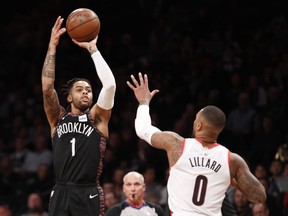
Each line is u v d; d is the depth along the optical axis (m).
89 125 7.10
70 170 6.96
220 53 17.41
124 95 16.88
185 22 18.48
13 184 15.42
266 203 11.69
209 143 6.38
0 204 14.94
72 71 18.09
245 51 16.97
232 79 15.62
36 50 19.67
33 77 18.95
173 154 6.33
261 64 16.25
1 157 16.31
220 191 6.26
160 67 17.25
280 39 16.91
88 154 6.98
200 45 17.70
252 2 18.53
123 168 14.27
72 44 18.84
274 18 17.75
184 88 16.22
